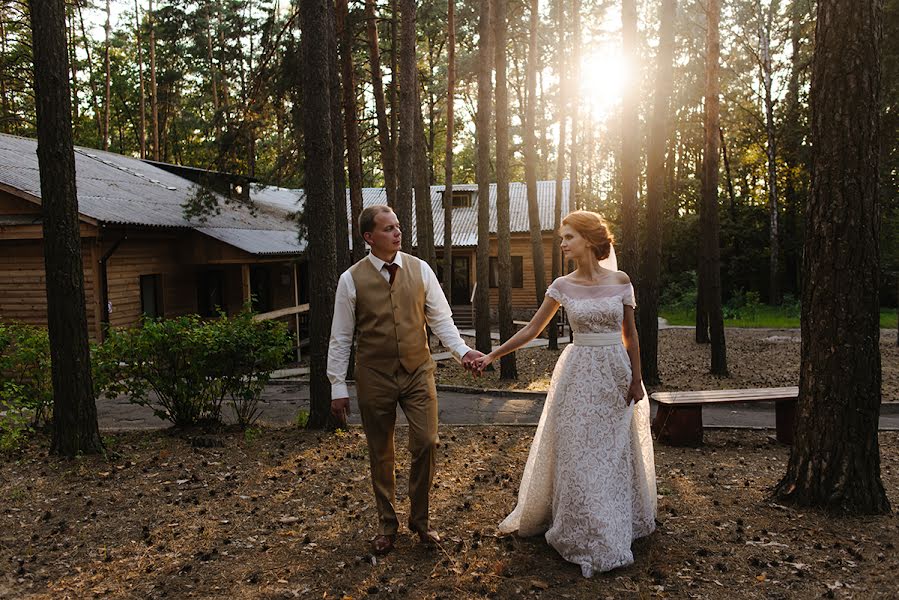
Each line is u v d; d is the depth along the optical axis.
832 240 4.41
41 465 6.11
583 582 3.54
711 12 13.92
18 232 14.41
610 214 35.34
